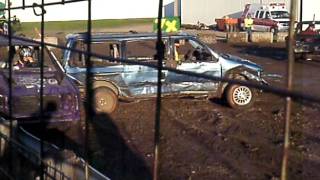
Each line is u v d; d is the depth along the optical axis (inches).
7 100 374.3
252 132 398.3
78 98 396.2
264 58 974.4
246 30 1494.8
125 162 326.6
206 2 1929.1
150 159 332.8
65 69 465.4
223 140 375.9
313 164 309.6
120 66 488.4
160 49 113.6
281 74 743.7
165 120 440.8
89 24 138.3
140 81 496.1
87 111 152.3
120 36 499.8
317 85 582.2
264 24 1493.6
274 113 462.0
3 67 413.4
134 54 498.6
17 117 375.2
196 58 510.6
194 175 301.1
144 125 427.2
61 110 390.0
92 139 377.7
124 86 490.9
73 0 149.1
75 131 394.9
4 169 240.5
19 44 403.2
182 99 513.7
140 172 308.7
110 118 459.2
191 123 431.2
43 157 196.5
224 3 1870.1
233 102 493.7
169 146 358.6
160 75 112.5
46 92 385.4
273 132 395.9
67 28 1417.3
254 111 477.1
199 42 513.0
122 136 391.2
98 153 344.8
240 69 514.6
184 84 502.9
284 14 1493.6
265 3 1636.3
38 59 419.5
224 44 1309.1
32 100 378.3
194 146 359.3
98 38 498.3
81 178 182.7
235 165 315.9
